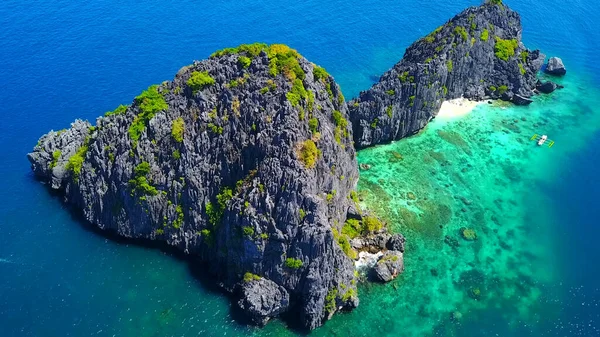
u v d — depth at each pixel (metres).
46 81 138.50
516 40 142.88
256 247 81.31
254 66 91.94
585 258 97.00
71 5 180.25
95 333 78.25
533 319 84.94
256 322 81.31
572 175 117.38
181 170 89.38
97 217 95.19
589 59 164.88
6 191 104.75
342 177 94.12
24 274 87.12
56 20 169.38
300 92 88.75
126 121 94.00
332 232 80.44
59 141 108.31
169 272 89.06
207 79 91.25
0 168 110.81
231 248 84.44
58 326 78.94
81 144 107.38
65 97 133.12
